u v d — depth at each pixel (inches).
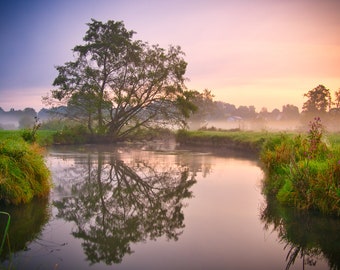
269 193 462.6
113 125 1627.7
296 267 238.5
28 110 6943.9
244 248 271.6
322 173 381.1
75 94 1510.8
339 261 249.4
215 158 938.7
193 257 253.9
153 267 236.7
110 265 240.2
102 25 1561.3
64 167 719.1
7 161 402.0
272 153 573.0
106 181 568.4
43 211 372.5
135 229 320.8
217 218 353.1
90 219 351.9
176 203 418.6
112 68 1577.3
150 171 686.5
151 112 1675.7
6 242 282.0
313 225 326.0
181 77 1614.2
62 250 267.4
